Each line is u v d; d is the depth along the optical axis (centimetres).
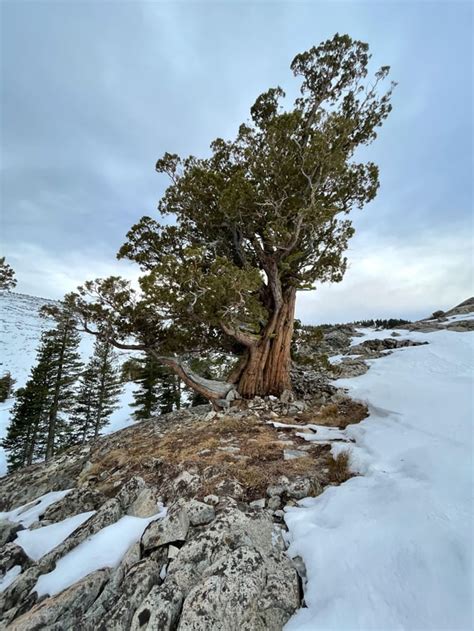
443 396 750
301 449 655
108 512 472
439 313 3039
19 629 294
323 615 260
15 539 514
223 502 458
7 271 1419
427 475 421
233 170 1239
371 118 1221
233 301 883
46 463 1122
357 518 370
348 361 1698
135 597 309
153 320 1052
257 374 1110
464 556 273
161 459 682
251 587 283
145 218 1238
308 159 961
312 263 1200
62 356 2498
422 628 230
